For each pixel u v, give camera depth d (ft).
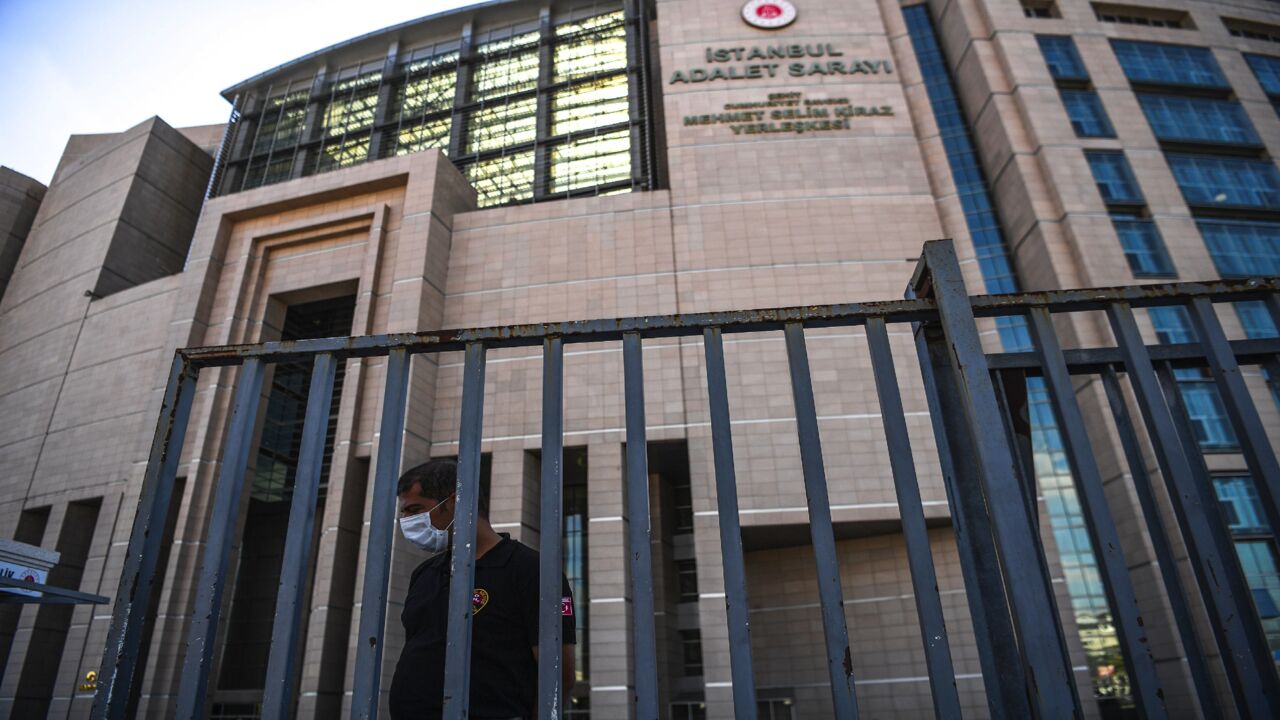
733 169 143.13
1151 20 164.35
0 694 126.41
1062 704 8.05
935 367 11.30
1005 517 8.98
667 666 119.03
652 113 179.32
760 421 120.26
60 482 143.33
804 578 127.85
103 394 147.74
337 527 117.50
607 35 193.57
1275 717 8.81
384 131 195.52
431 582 10.96
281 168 198.59
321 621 110.32
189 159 191.11
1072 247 128.98
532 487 123.24
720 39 157.28
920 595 9.15
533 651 10.36
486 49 202.39
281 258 151.94
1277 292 11.03
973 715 103.55
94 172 187.11
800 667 122.52
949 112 159.53
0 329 179.63
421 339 10.90
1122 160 138.72
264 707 8.67
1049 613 8.50
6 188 196.75
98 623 120.16
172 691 109.40
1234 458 108.68
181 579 117.39
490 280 139.95
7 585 27.81
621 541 114.93
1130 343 10.75
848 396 120.26
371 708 8.71
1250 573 101.35
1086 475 10.02
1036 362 11.66
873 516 112.27
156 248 177.27
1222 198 136.46
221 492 10.14
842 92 149.89
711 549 112.06
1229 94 150.82
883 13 171.12
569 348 130.00
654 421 121.70
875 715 114.21
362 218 148.25
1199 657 10.23
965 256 140.97
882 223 136.87
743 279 132.98
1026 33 153.17
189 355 11.14
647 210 141.59
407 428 119.65
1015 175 139.54
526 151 182.09
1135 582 108.27
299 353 11.10
